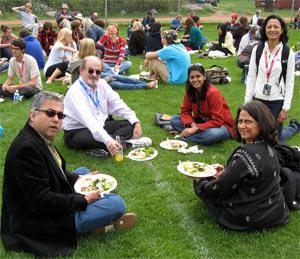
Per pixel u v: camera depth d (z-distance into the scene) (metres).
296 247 4.04
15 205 3.67
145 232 4.28
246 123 4.03
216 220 4.38
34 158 3.51
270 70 5.75
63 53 10.93
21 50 8.79
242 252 3.97
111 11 31.27
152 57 10.56
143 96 9.41
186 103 6.79
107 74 9.92
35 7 29.20
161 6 32.84
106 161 5.97
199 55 14.90
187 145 6.57
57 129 3.70
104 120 6.23
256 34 12.62
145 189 5.22
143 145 6.49
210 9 37.69
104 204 3.98
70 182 4.54
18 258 3.66
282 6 39.03
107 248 3.99
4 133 7.10
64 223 3.78
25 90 8.94
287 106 5.83
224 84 10.75
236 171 3.97
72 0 30.27
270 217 4.14
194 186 4.60
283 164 4.85
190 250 4.00
